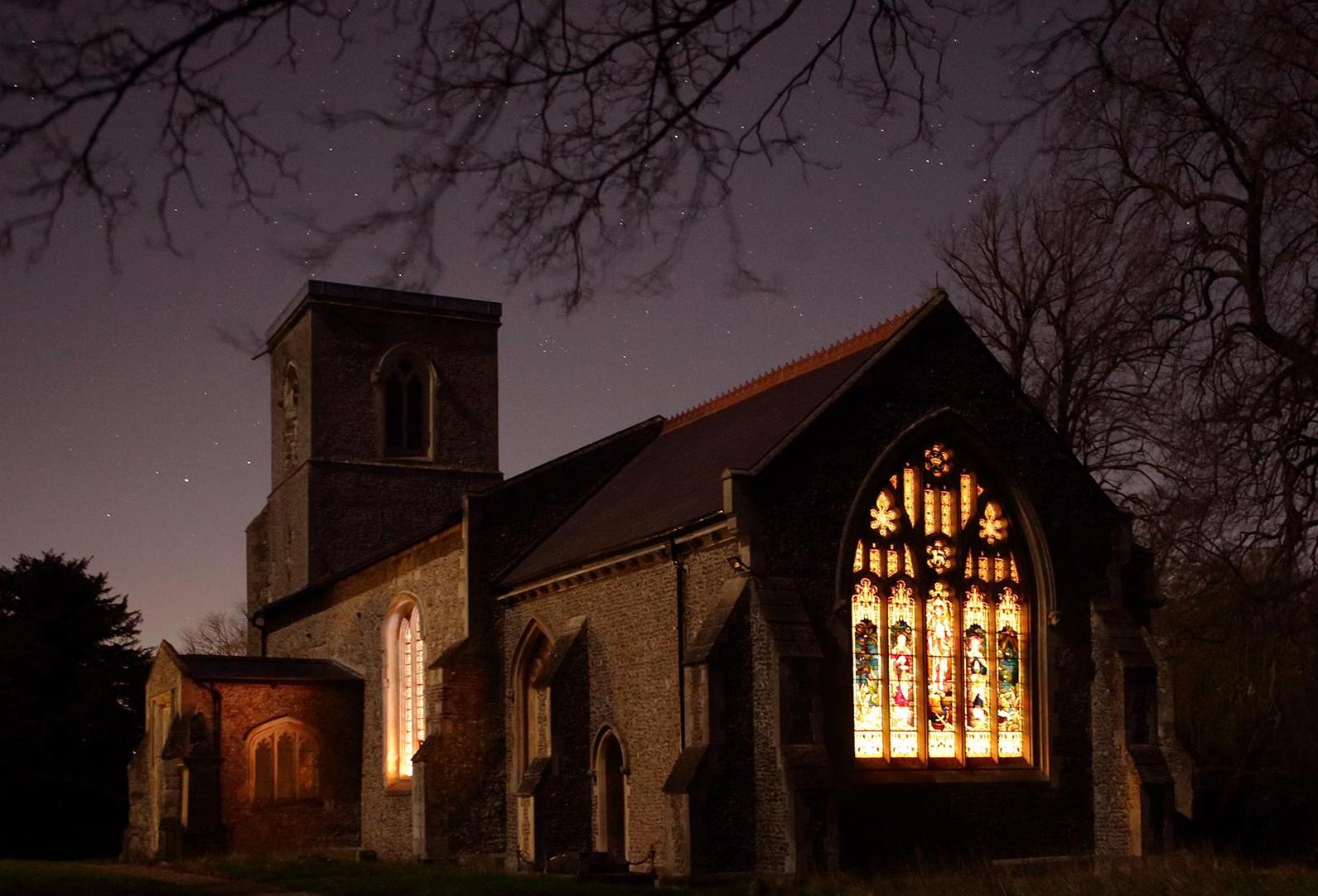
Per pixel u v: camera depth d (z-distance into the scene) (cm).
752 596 2411
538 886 2180
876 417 2567
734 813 2348
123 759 4541
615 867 2428
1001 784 2512
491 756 3128
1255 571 1402
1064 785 2561
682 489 2842
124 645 4794
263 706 3597
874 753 2467
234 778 3509
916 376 2619
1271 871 1711
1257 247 1352
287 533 4884
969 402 2650
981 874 1978
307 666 3838
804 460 2497
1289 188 1259
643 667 2673
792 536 2459
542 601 3061
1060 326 3325
